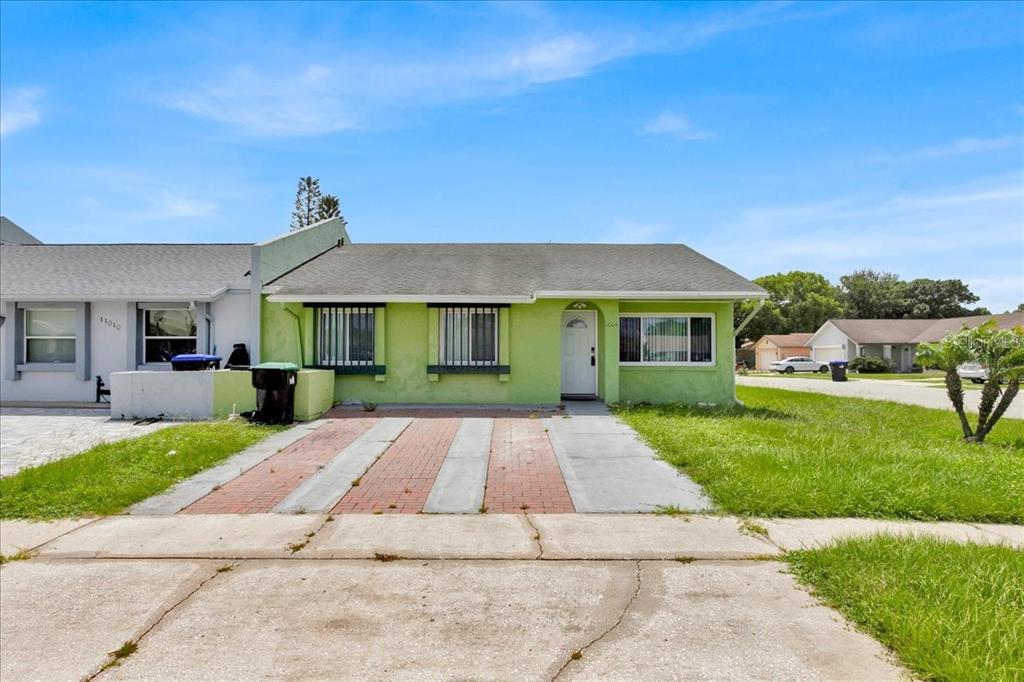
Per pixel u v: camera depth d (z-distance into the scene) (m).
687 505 6.03
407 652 3.42
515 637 3.57
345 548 4.94
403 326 13.05
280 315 13.05
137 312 13.67
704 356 13.85
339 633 3.63
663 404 13.09
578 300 13.17
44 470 7.02
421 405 12.81
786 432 9.40
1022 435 10.58
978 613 3.54
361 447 8.77
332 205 51.41
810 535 5.15
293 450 8.57
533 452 8.45
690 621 3.72
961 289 68.69
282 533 5.30
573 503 6.14
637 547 4.92
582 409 12.34
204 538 5.18
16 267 15.05
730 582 4.27
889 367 47.47
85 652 3.45
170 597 4.11
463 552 4.84
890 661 3.26
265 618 3.82
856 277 75.31
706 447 8.08
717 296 12.76
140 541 5.11
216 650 3.45
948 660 3.12
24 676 3.21
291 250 14.52
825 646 3.41
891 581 4.03
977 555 4.45
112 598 4.09
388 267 14.77
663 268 14.62
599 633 3.61
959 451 8.50
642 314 13.80
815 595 4.05
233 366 12.86
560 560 4.68
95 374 13.72
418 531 5.34
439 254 16.19
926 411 14.51
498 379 12.98
